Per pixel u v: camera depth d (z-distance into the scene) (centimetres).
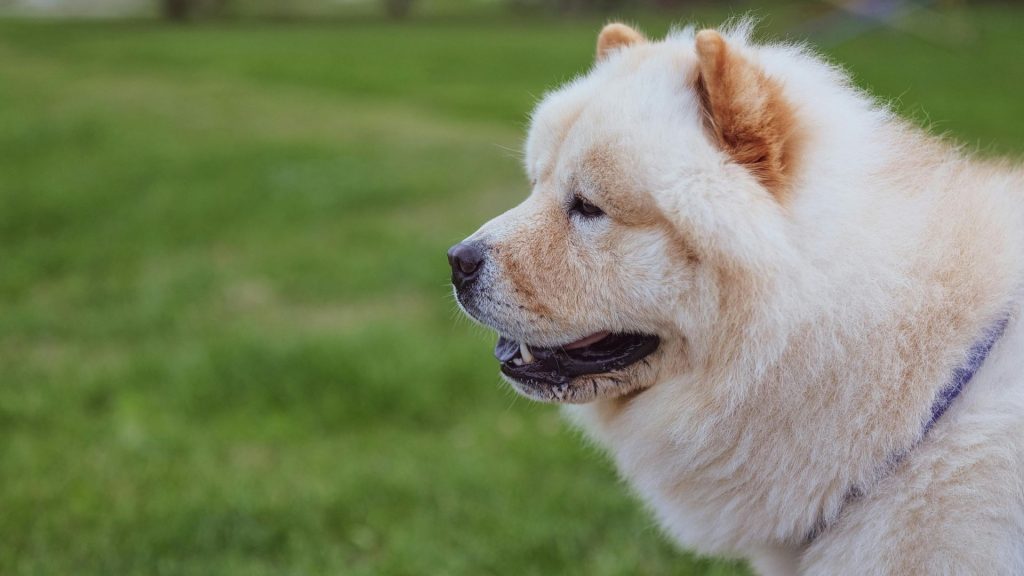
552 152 274
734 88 229
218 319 654
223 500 416
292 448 476
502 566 376
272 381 536
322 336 589
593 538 398
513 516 407
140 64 2081
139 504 413
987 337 227
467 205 964
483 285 265
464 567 376
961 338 227
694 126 241
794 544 251
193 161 1129
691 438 248
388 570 374
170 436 478
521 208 275
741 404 238
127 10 4412
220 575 370
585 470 449
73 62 2103
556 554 383
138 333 630
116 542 387
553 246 262
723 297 237
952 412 225
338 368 541
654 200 241
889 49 2127
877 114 260
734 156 235
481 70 2019
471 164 1138
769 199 231
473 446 474
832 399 229
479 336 603
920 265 231
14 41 2572
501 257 264
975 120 1277
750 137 232
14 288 698
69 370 557
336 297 702
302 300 698
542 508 413
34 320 634
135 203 934
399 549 386
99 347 608
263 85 1800
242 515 407
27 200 923
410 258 767
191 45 2533
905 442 225
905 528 225
